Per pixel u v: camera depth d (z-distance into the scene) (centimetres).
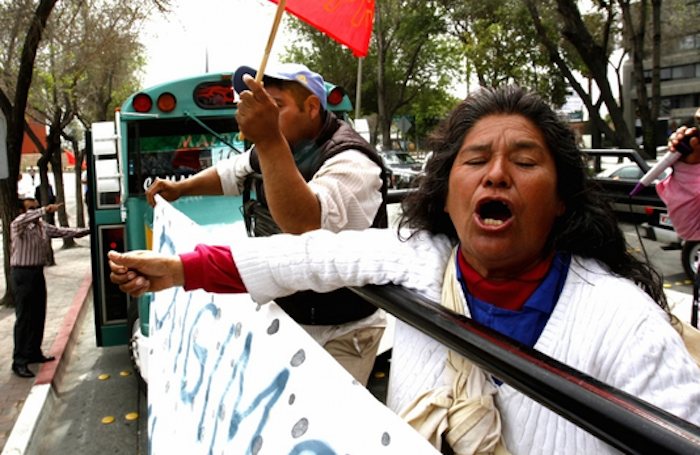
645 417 76
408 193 142
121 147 484
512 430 111
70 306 920
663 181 212
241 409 138
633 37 1520
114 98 2173
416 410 116
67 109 1402
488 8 2303
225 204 435
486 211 115
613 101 1547
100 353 727
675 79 2852
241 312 156
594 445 103
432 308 114
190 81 480
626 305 105
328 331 221
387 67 3312
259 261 140
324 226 181
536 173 111
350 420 101
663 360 99
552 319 111
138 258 140
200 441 163
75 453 489
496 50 2336
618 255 119
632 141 1537
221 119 504
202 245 147
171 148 499
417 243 136
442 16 2789
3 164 495
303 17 223
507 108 115
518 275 117
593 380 84
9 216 888
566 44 2180
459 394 116
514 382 92
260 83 155
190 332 194
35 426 504
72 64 1281
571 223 116
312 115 215
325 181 190
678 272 580
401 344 130
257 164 275
